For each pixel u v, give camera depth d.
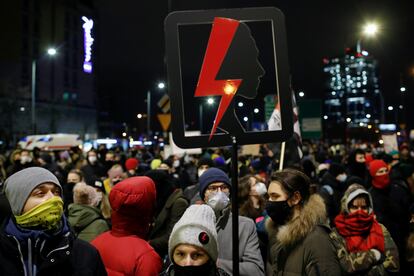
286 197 3.44
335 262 3.20
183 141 2.73
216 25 2.80
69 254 2.50
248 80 2.80
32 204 2.51
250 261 3.56
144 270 3.00
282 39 2.88
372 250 3.67
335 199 7.02
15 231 2.48
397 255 3.76
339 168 8.24
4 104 73.19
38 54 84.94
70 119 89.31
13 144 69.44
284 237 3.30
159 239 4.91
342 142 42.56
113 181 8.41
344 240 3.75
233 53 2.80
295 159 7.52
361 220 3.75
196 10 2.80
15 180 2.54
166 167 8.52
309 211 3.34
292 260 3.28
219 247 3.70
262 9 2.86
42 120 80.56
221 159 9.91
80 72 94.88
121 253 3.08
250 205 4.79
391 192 6.50
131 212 3.22
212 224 2.76
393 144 12.66
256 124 24.77
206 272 2.69
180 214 5.02
